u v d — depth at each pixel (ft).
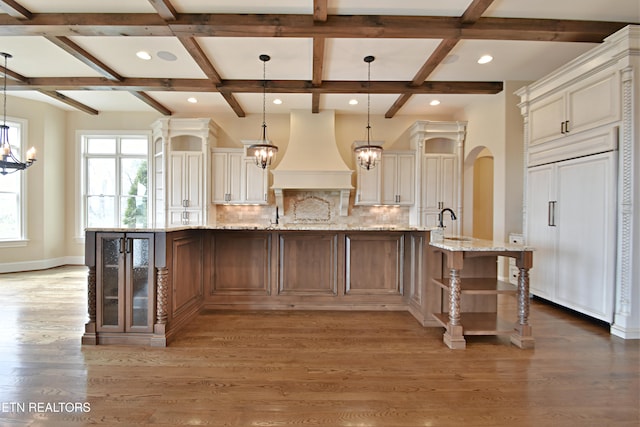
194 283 10.91
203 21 10.09
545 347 8.55
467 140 18.89
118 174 21.26
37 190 19.40
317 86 15.37
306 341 8.90
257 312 11.44
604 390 6.50
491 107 16.53
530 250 8.43
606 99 9.68
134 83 15.17
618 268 9.50
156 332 8.54
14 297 13.23
